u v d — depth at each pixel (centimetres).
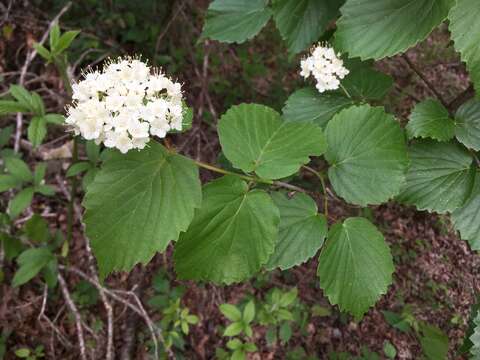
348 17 25
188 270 21
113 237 19
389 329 53
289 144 23
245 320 43
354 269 23
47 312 45
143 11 60
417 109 27
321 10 33
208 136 58
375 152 25
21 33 57
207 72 63
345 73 32
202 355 47
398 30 24
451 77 69
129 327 46
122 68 23
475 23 21
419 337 50
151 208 20
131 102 21
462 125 27
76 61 54
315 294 52
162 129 21
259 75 66
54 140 50
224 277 21
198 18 66
